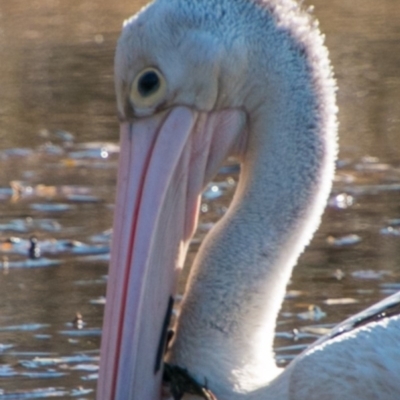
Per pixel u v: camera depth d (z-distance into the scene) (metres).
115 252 9.62
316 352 9.30
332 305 14.25
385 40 35.00
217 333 9.83
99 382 9.58
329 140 10.09
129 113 9.79
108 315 9.58
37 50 34.03
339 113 26.95
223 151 9.97
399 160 22.39
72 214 18.52
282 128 10.00
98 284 15.12
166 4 9.74
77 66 31.88
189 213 9.91
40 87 29.61
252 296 9.90
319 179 10.08
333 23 37.66
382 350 9.05
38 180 20.86
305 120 10.00
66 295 14.73
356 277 15.23
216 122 9.91
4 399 11.94
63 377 12.47
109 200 19.39
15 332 13.59
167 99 9.73
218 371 9.77
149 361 9.62
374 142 24.11
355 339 9.17
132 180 9.70
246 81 9.89
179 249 9.84
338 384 9.15
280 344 13.08
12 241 16.89
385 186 20.31
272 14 9.93
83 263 16.00
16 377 12.46
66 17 38.22
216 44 9.70
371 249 16.47
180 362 9.83
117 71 9.83
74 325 13.78
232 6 9.84
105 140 24.22
